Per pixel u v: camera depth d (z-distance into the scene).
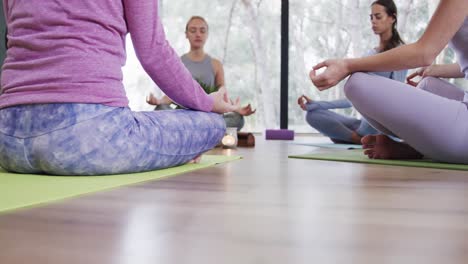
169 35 6.00
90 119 1.42
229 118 3.93
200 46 4.61
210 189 1.20
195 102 1.75
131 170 1.55
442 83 2.29
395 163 1.89
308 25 5.81
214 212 0.88
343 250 0.62
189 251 0.61
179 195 1.10
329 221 0.80
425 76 2.36
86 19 1.41
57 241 0.66
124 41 1.55
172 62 1.60
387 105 1.81
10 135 1.46
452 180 1.39
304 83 5.87
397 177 1.46
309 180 1.38
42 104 1.42
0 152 1.50
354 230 0.74
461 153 1.80
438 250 0.62
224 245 0.64
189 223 0.78
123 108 1.50
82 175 1.47
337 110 5.62
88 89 1.41
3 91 1.50
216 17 5.93
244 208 0.93
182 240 0.67
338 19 5.72
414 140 1.86
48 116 1.41
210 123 1.82
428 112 1.77
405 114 1.79
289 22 5.84
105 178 1.41
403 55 1.78
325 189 1.20
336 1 5.71
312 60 5.83
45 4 1.40
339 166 1.83
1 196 1.06
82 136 1.41
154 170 1.65
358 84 1.85
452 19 1.71
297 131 5.93
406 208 0.94
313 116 3.97
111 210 0.90
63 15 1.40
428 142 1.82
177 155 1.69
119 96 1.48
